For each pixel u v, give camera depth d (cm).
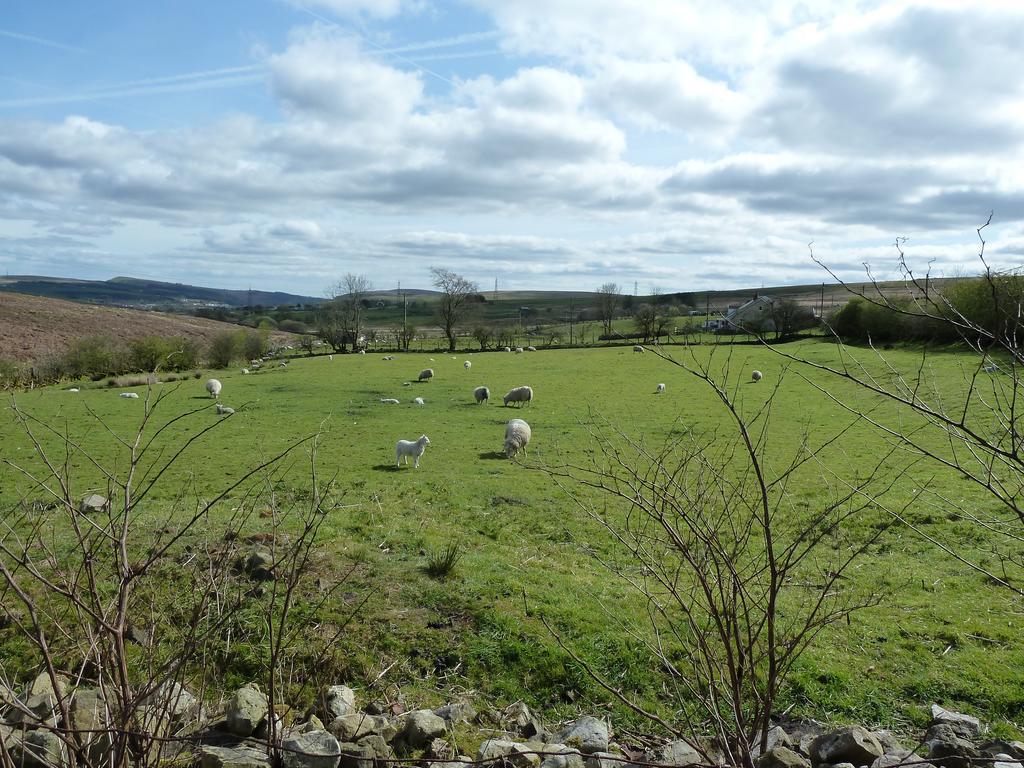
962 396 2631
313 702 600
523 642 784
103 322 9012
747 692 682
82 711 480
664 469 494
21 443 2405
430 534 1220
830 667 752
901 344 4628
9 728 449
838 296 9544
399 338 8819
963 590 1014
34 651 622
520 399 3569
